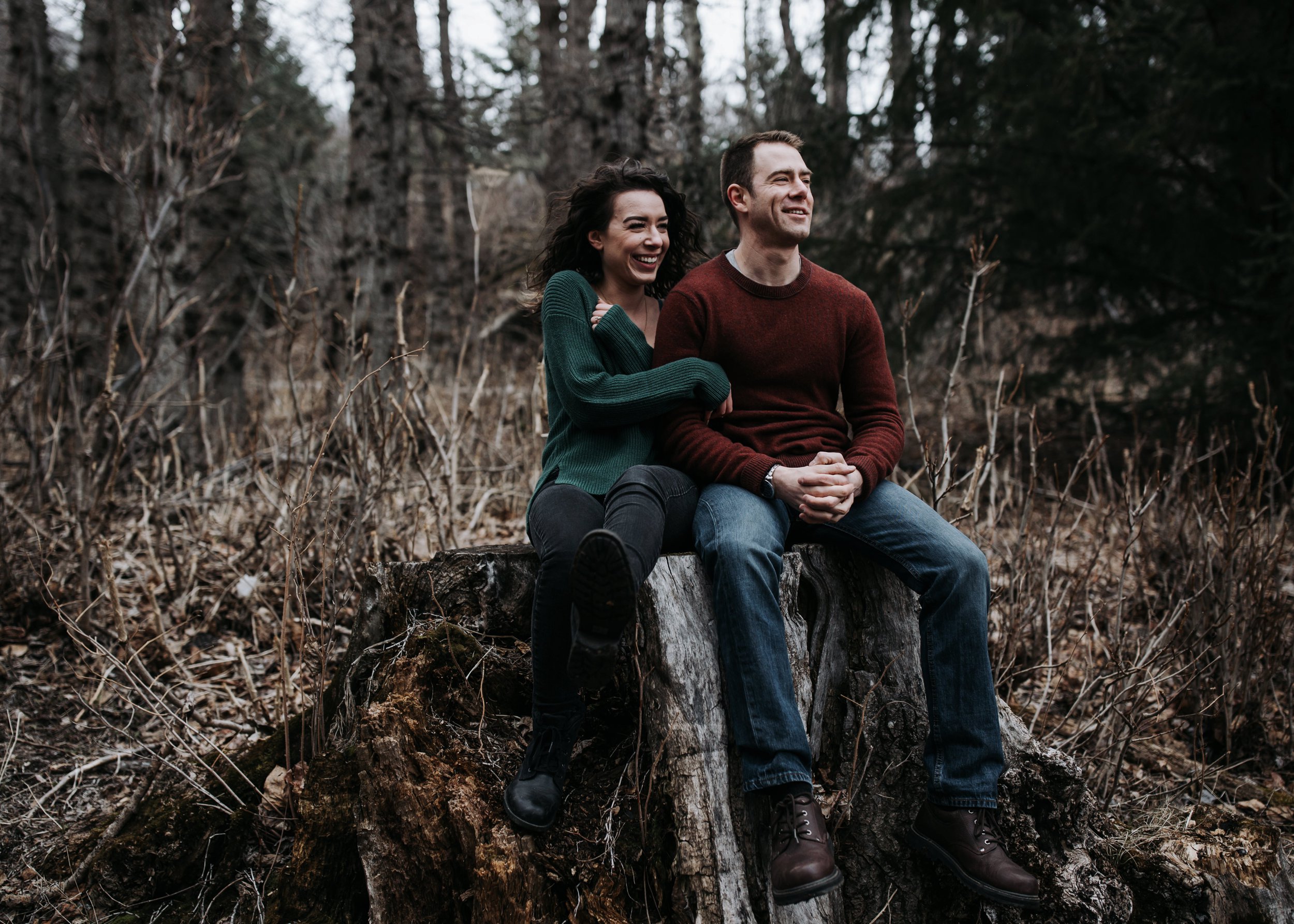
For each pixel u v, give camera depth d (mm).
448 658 2287
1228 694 3006
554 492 2143
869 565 2266
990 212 6629
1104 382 6492
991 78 6172
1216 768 2875
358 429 3688
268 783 2375
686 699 2033
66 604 2777
